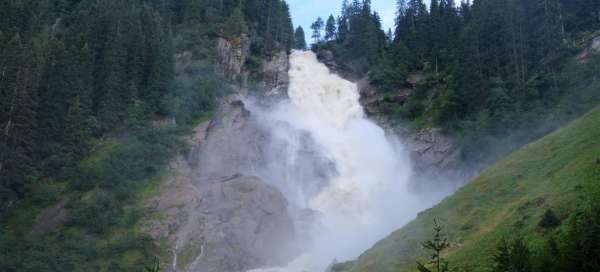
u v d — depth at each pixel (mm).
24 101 67938
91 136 75500
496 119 77812
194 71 93812
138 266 60938
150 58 87688
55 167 69125
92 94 78688
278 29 123125
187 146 78875
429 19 114812
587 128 52000
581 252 30609
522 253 32812
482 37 93375
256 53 112875
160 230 66188
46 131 71188
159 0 106500
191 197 71250
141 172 72500
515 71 85375
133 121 77750
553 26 86750
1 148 64312
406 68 106250
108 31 84812
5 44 73625
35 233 62625
